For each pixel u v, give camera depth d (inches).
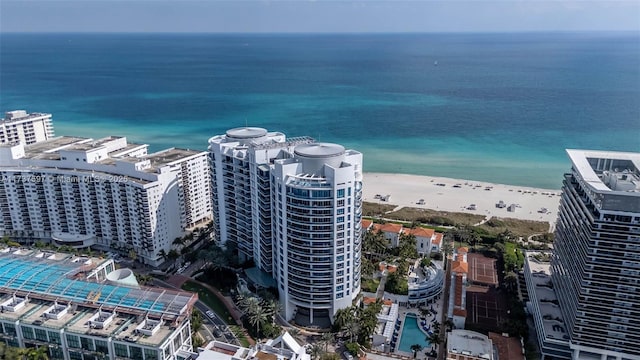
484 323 6043.3
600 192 4522.6
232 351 4473.4
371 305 5969.5
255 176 6407.5
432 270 7027.6
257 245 6840.6
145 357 4424.2
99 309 4793.3
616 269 4675.2
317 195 5413.4
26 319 4690.0
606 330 4940.9
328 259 5708.7
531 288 6343.5
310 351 5388.8
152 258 7539.4
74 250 7691.9
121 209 7667.3
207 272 7145.7
